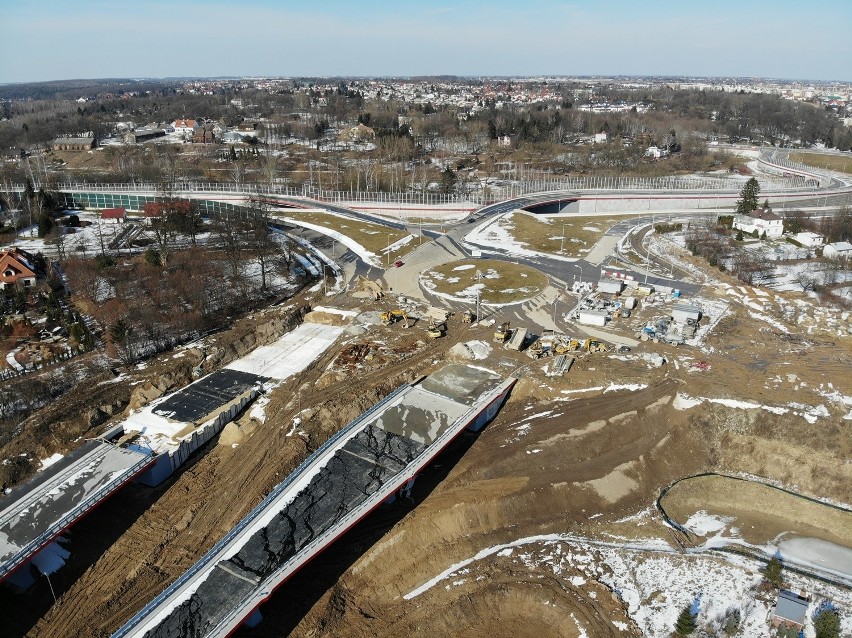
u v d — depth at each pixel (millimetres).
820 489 71625
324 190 193750
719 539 65750
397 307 110375
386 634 54344
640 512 67812
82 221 157000
